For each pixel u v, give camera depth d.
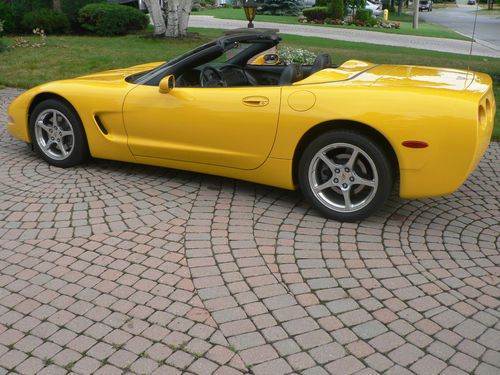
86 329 2.90
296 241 3.90
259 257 3.67
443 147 3.73
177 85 4.77
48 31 19.22
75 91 5.07
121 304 3.12
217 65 5.04
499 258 3.69
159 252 3.73
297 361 2.65
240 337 2.83
